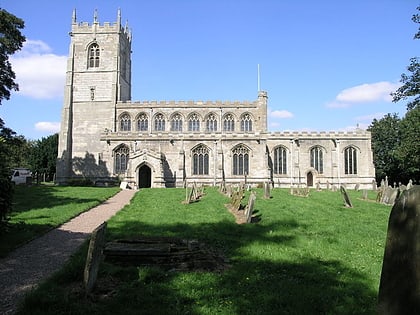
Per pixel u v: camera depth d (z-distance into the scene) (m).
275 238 14.40
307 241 13.88
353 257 11.78
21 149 91.88
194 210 23.41
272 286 8.79
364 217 20.39
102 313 7.36
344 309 7.54
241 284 8.98
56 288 8.53
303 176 64.75
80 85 74.06
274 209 23.19
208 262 10.36
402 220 4.71
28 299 7.77
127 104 72.81
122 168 61.72
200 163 62.19
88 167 71.69
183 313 7.35
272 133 65.31
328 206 25.56
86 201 28.64
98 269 9.02
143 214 21.66
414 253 4.50
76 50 75.00
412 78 36.97
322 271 10.12
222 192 40.53
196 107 72.44
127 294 8.22
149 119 72.19
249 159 62.41
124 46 79.75
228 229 16.39
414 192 4.66
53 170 93.62
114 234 15.30
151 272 9.49
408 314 4.49
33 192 36.22
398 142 76.25
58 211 22.28
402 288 4.60
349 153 65.81
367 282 9.32
